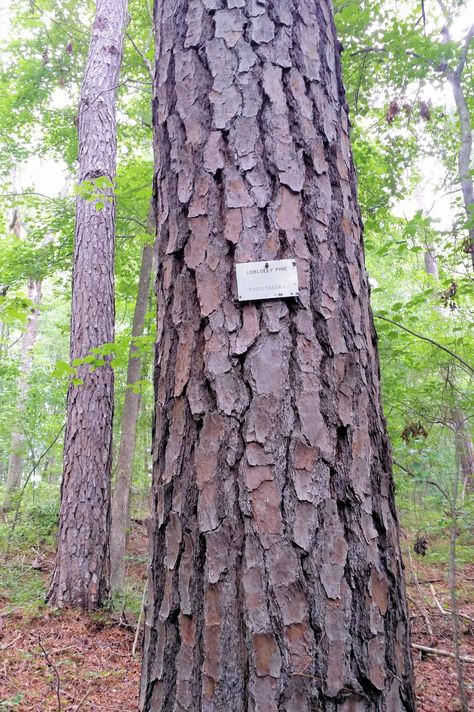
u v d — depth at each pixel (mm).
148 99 9414
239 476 1266
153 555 1387
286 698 1124
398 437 5082
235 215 1436
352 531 1266
